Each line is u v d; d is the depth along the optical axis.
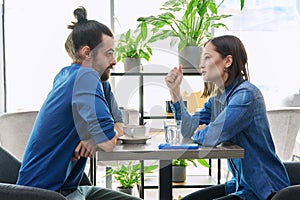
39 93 5.04
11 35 4.96
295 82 5.06
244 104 2.23
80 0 5.01
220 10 4.98
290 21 5.02
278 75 5.06
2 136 3.63
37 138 2.21
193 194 2.55
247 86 2.29
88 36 2.11
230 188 2.51
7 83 4.99
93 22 2.14
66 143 2.16
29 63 5.00
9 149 3.66
